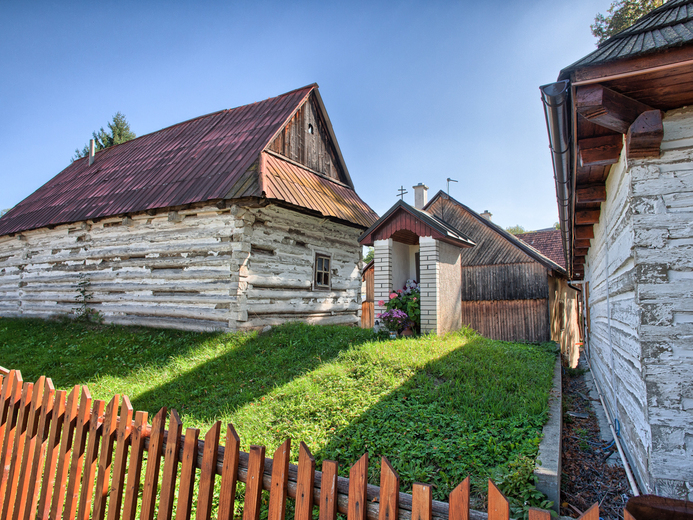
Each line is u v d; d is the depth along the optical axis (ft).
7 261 49.03
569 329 66.44
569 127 12.34
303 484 6.51
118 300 36.88
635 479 12.25
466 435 13.70
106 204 38.58
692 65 8.93
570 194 17.13
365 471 6.23
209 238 32.27
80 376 23.90
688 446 9.69
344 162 49.26
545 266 48.34
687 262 10.03
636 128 10.03
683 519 6.43
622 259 12.94
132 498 8.13
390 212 31.12
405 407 16.21
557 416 15.42
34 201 51.85
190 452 7.59
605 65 9.57
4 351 30.45
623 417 14.51
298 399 17.61
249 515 6.74
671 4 12.53
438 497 10.64
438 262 30.55
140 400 19.81
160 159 43.16
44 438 9.64
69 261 41.63
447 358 21.85
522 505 10.02
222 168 34.58
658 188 10.44
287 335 29.48
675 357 9.96
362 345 25.08
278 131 37.68
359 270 45.60
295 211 36.45
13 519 9.61
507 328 49.52
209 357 25.54
